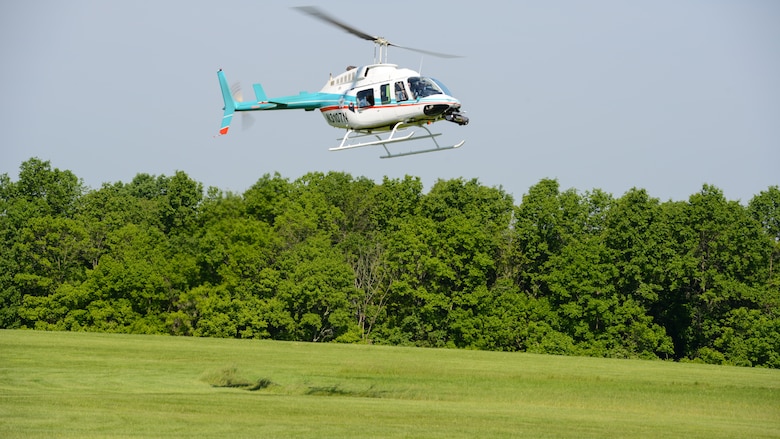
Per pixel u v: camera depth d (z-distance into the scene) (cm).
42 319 15450
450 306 16212
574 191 17912
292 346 10781
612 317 15775
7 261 15550
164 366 8225
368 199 19275
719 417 6575
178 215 15412
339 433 5106
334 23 6956
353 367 8650
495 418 5962
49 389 6731
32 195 19125
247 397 6575
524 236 17338
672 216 16538
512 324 16112
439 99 7050
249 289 13612
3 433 4838
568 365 9612
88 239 16075
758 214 17812
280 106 7794
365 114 7406
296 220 15062
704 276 16212
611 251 16212
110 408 5722
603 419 6144
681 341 16688
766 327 15175
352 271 15825
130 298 14050
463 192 18038
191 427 5156
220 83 8200
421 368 8731
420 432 5234
